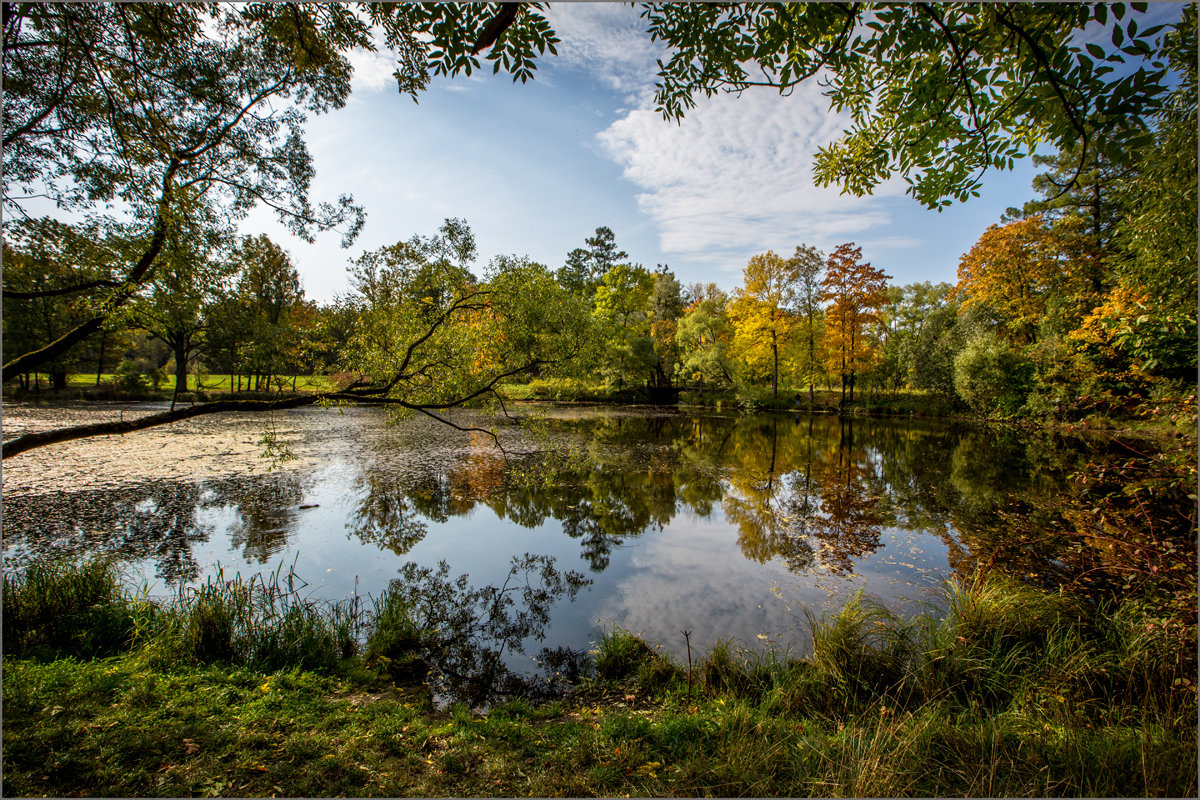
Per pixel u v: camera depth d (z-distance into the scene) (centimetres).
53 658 456
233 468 1407
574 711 430
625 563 800
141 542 848
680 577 738
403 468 1462
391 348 677
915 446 1923
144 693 379
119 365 3709
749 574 746
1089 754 289
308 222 619
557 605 654
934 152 347
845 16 300
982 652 443
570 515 1062
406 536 923
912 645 467
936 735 320
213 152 529
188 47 489
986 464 1564
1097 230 2117
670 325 4012
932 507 1092
